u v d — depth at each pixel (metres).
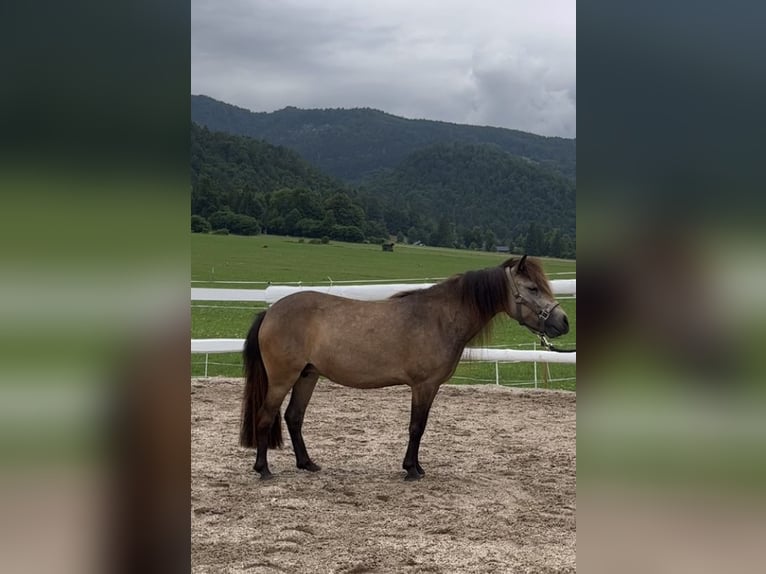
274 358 5.73
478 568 3.75
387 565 3.79
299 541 4.16
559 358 9.12
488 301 5.78
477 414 8.12
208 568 3.66
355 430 7.33
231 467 5.93
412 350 5.69
